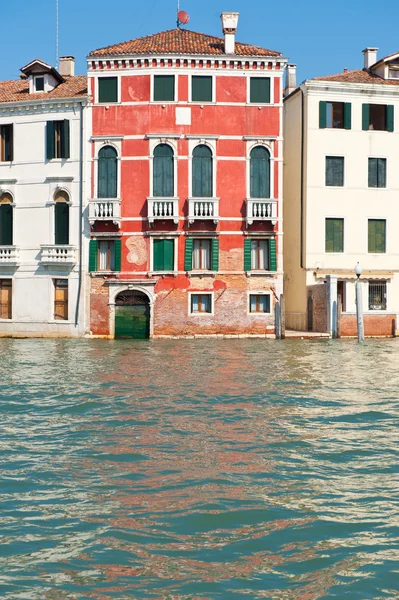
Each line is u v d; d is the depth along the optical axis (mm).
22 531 8273
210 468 10703
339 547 7836
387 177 37094
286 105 39344
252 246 36094
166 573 7234
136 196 35688
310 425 13656
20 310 36594
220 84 35625
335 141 36625
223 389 18016
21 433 13031
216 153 35625
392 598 6730
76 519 8633
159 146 35625
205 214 35344
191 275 35562
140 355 26828
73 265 35938
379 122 37125
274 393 17391
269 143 35812
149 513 8828
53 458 11281
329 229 36750
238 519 8625
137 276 35656
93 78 35719
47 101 35906
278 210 35781
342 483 9984
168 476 10297
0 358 25672
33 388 18219
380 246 37125
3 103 36406
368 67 39250
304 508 8992
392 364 23562
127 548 7812
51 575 7191
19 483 10000
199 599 6707
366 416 14516
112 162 35844
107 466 10836
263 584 7004
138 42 37250
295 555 7645
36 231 36406
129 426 13578
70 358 25719
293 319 38250
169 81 35562
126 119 35656
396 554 7664
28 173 36469
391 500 9281
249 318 35656
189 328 35562
